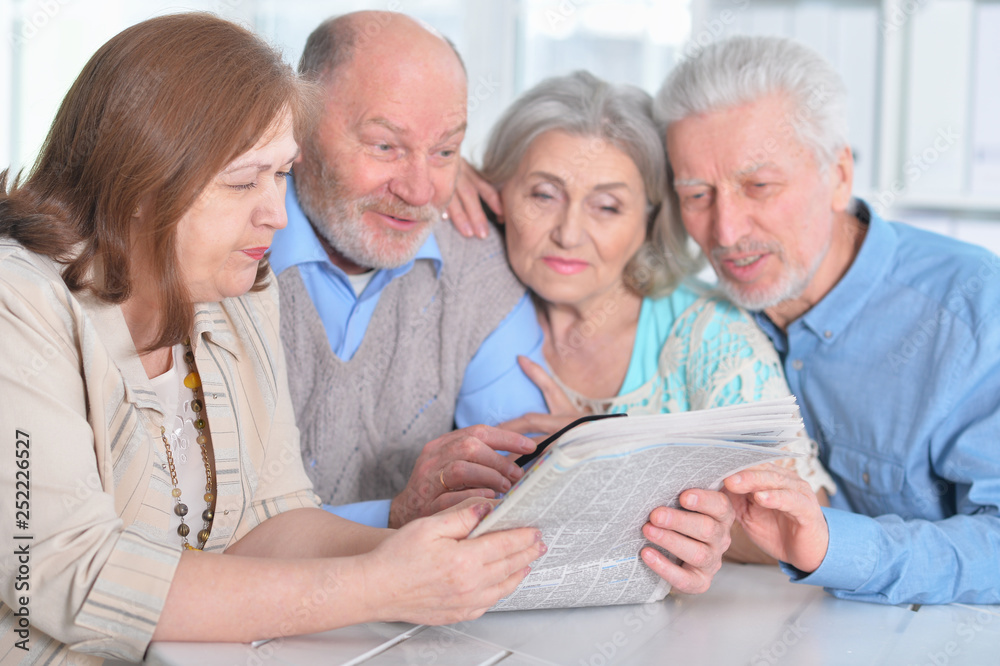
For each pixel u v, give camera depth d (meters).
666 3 2.65
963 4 2.21
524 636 0.84
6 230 0.83
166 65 0.81
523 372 1.42
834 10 2.29
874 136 2.30
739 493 0.93
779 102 1.20
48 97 2.98
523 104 1.38
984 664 0.79
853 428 1.30
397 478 1.39
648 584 0.93
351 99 1.22
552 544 0.83
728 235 1.24
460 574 0.77
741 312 1.37
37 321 0.78
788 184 1.21
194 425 0.98
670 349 1.38
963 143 2.27
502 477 1.06
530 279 1.41
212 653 0.76
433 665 0.76
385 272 1.38
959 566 0.98
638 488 0.80
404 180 1.25
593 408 1.42
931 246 1.28
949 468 1.17
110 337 0.87
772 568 1.11
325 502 1.36
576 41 2.74
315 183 1.28
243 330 1.02
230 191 0.85
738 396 1.28
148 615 0.75
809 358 1.35
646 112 1.35
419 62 1.23
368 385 1.37
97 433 0.82
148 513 0.88
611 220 1.34
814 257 1.26
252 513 1.03
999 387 1.15
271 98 0.84
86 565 0.75
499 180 1.42
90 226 0.85
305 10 2.80
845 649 0.82
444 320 1.41
